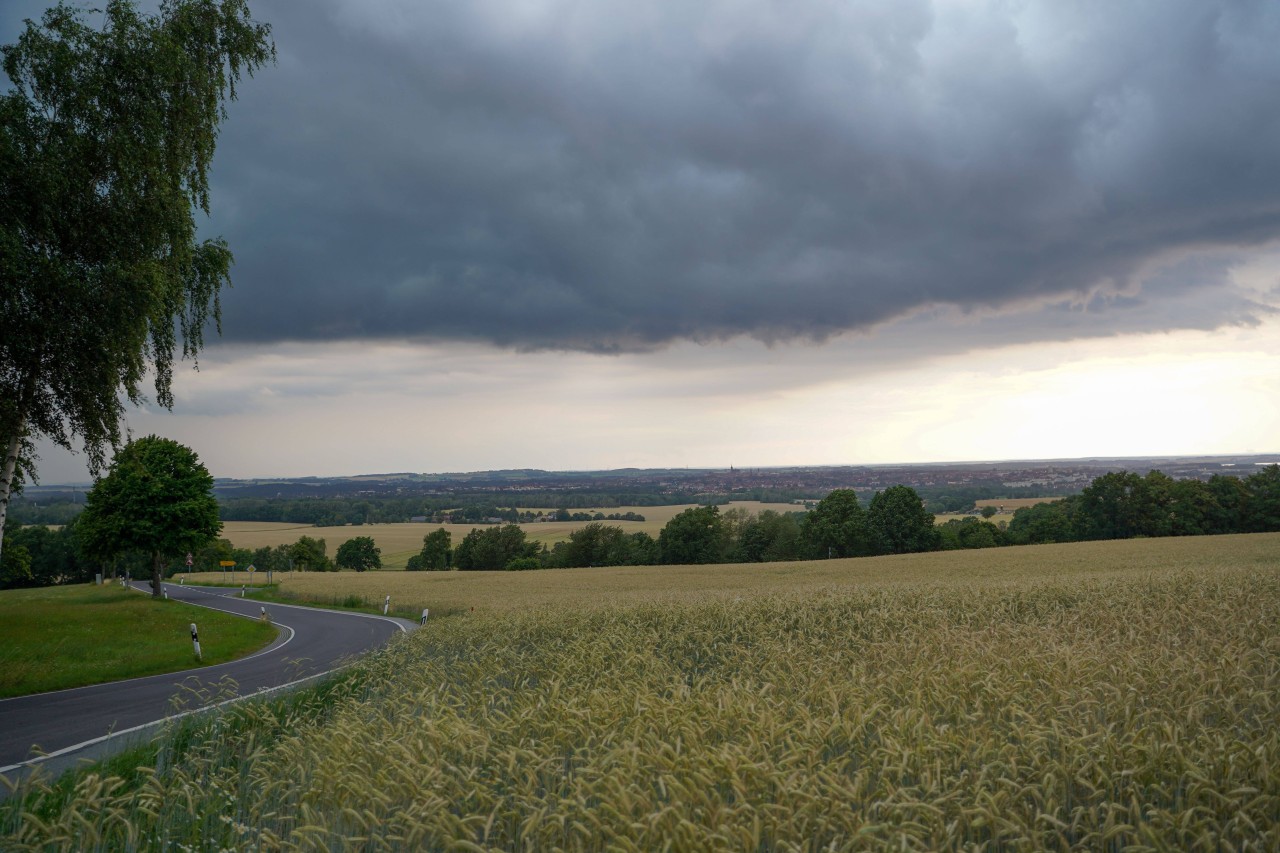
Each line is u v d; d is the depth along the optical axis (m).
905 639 11.38
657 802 4.23
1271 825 4.19
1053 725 5.15
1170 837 4.20
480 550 131.12
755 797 4.41
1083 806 4.61
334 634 30.70
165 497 50.31
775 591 24.27
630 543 121.81
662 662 9.88
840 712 6.34
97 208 17.84
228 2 21.23
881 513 101.12
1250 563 42.12
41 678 18.39
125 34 18.73
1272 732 5.35
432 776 4.92
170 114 19.72
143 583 93.19
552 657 10.84
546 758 5.15
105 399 18.00
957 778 4.89
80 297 16.75
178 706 8.88
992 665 7.90
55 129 17.67
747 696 6.83
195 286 22.11
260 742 7.39
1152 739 4.88
